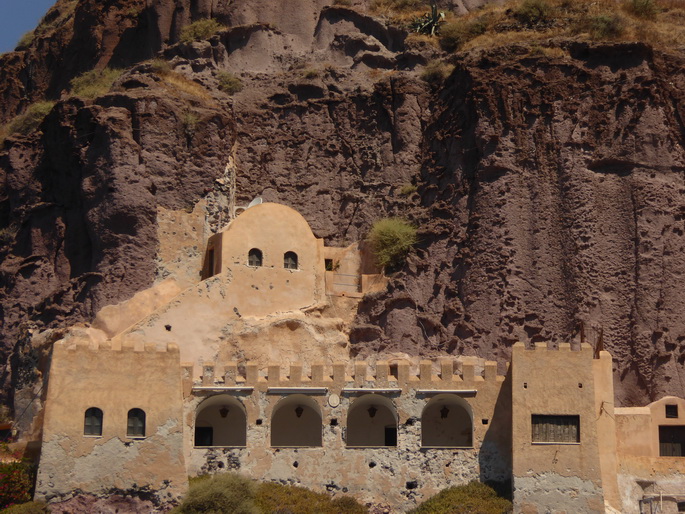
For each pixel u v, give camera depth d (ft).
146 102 213.87
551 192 214.28
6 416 205.05
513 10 247.29
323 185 231.30
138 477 177.68
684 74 224.53
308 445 193.98
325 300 210.59
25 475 179.63
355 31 253.03
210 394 185.47
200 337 199.52
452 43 245.86
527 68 221.46
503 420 188.14
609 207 213.05
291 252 209.97
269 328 202.18
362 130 234.79
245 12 252.21
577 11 246.06
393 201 225.56
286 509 176.86
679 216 213.66
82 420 178.19
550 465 182.19
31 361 202.80
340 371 188.55
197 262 210.79
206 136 217.56
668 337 205.36
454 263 213.05
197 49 244.42
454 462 186.39
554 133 216.95
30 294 213.87
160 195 210.59
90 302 203.62
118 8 271.49
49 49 288.10
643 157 215.51
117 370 180.55
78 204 214.48
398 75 236.43
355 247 219.00
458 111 223.51
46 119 223.30
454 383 189.16
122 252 205.87
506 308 207.21
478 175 215.72
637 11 247.29
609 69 222.07
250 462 183.73
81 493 175.94
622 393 203.62
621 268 209.67
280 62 248.52
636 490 187.52
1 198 232.53
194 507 172.45
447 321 209.46
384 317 210.59
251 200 228.02
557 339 206.69
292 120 235.61
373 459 185.47
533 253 210.79
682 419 194.49
